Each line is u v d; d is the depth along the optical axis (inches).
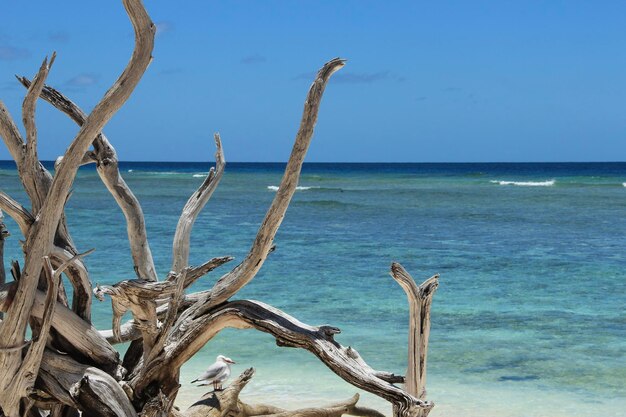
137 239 277.6
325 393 358.6
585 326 510.3
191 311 245.8
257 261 238.5
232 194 2271.2
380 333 480.7
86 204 1728.6
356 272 741.9
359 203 1862.7
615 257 858.1
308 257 861.2
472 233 1141.7
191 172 4877.0
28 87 253.6
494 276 726.5
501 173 4557.1
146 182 3107.8
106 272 704.4
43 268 236.5
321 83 227.1
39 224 226.4
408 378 248.4
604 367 407.5
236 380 295.0
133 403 243.1
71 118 261.3
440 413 331.0
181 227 287.1
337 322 514.0
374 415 309.1
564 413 329.1
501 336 481.1
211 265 236.5
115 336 252.5
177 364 243.1
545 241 1027.9
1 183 2923.2
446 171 5152.6
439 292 641.0
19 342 226.1
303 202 1878.7
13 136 240.2
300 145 229.8
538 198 2030.0
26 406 238.7
